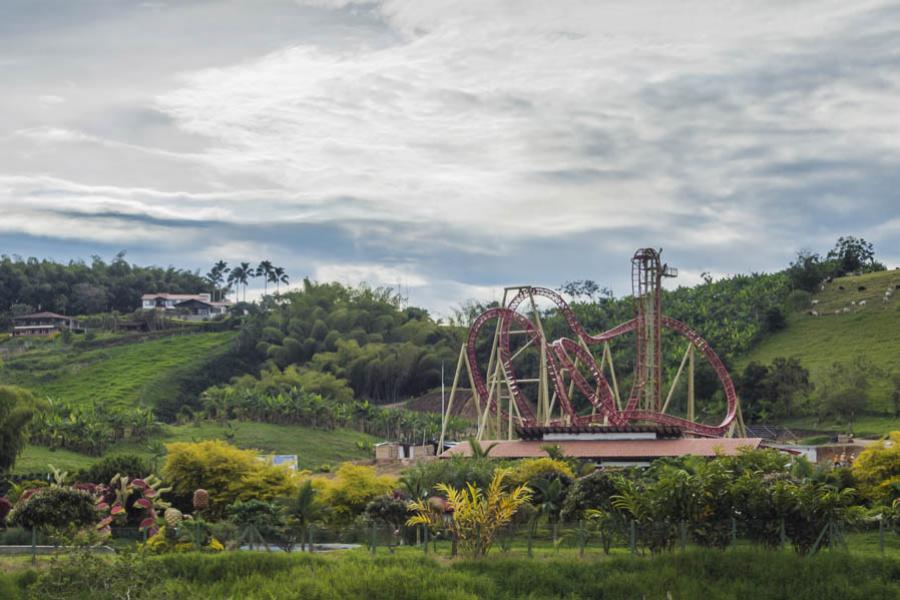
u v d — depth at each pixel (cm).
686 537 7875
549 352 17412
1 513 9956
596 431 14388
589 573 7231
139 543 8244
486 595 6925
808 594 6806
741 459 10044
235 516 9000
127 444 19650
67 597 5991
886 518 8912
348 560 7450
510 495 8344
